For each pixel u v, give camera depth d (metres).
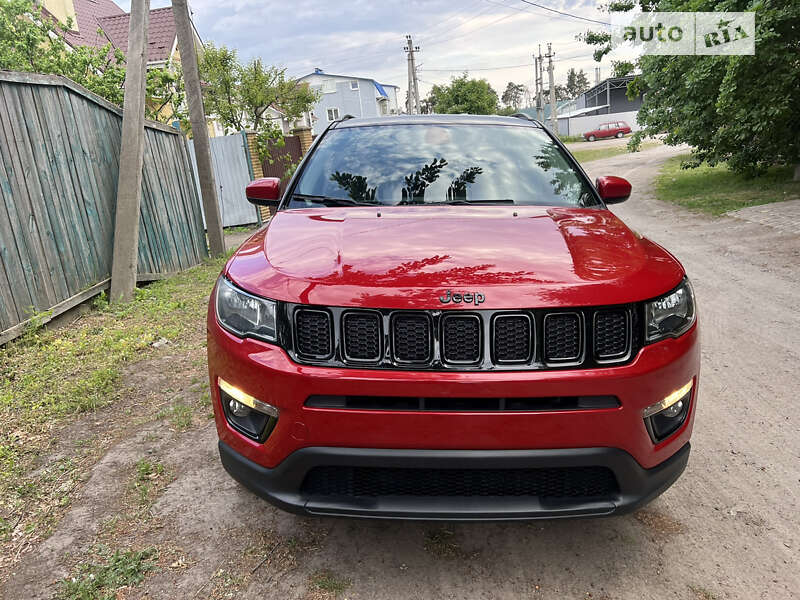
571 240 2.27
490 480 1.95
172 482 2.72
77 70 10.34
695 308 2.23
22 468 2.81
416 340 1.87
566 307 1.86
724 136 11.55
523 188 2.96
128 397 3.63
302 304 1.91
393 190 2.92
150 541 2.32
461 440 1.84
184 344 4.61
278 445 1.95
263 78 19.03
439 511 1.90
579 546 2.32
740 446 3.06
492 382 1.83
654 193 13.52
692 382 2.14
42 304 4.77
